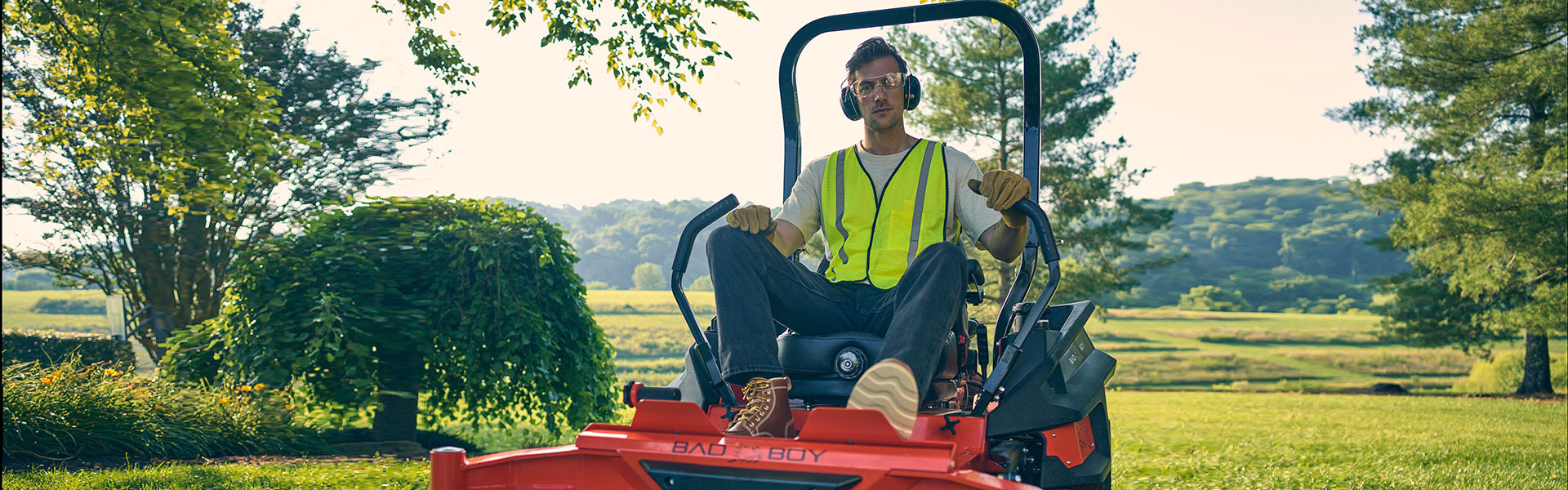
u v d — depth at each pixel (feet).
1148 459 25.88
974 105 76.64
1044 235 8.27
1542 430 37.47
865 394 6.67
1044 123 77.46
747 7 25.50
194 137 23.24
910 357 7.57
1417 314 84.38
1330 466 24.21
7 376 21.38
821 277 9.02
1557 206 57.00
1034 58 10.60
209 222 39.06
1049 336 9.52
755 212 8.34
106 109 25.07
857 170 9.70
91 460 19.24
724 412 8.79
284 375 23.43
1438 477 21.97
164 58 22.57
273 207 40.32
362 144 43.11
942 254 8.08
